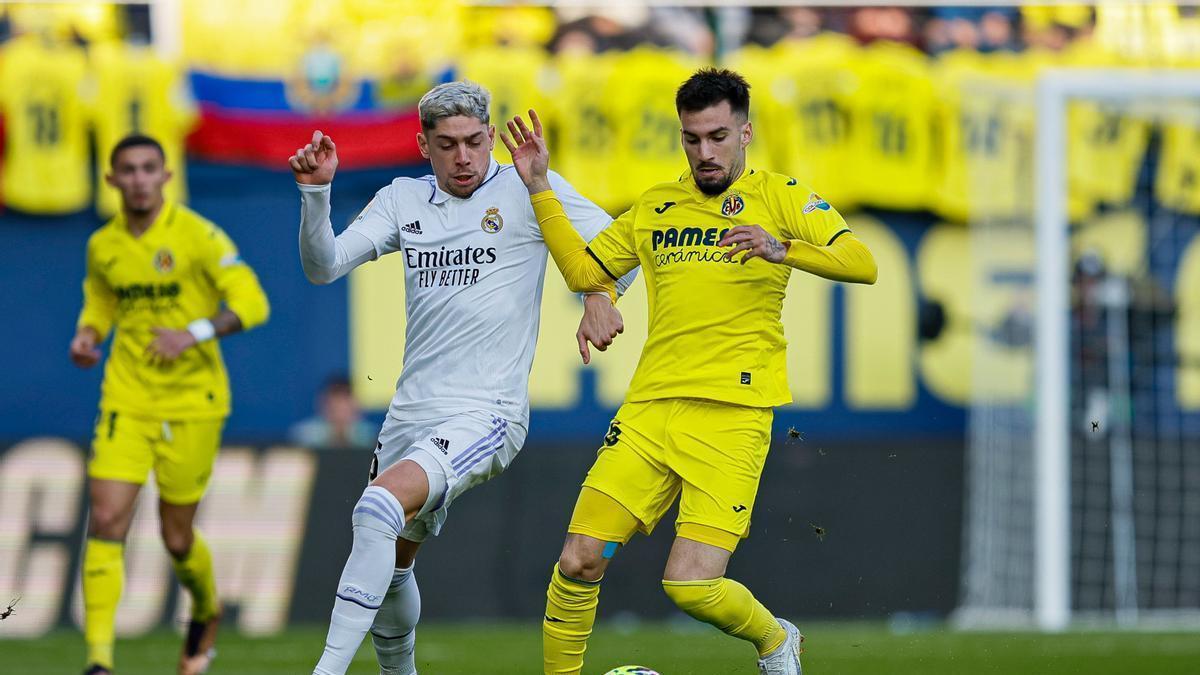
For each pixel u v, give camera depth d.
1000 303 44.84
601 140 43.91
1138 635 36.16
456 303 19.58
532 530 40.91
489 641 34.50
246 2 43.66
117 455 25.95
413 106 43.94
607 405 44.19
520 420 19.81
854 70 44.59
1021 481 44.00
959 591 42.28
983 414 44.22
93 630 25.12
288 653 32.09
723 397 19.16
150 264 26.39
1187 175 45.56
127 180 26.09
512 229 19.78
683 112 19.03
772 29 44.75
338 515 40.44
